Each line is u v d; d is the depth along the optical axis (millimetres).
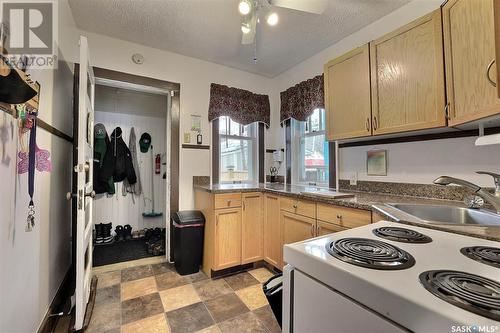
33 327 1295
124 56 2475
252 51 2734
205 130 2930
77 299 1508
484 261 636
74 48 2180
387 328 474
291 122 3217
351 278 544
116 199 3568
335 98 2115
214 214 2305
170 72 2727
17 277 1096
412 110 1580
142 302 1885
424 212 1530
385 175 2100
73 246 2203
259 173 3367
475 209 1363
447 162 1723
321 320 613
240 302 1897
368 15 2102
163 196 3879
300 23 2201
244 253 2459
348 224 1666
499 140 1005
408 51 1602
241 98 3160
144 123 3787
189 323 1636
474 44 1217
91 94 2027
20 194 1125
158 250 2893
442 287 483
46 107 1522
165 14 2068
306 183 3016
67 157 2088
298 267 694
